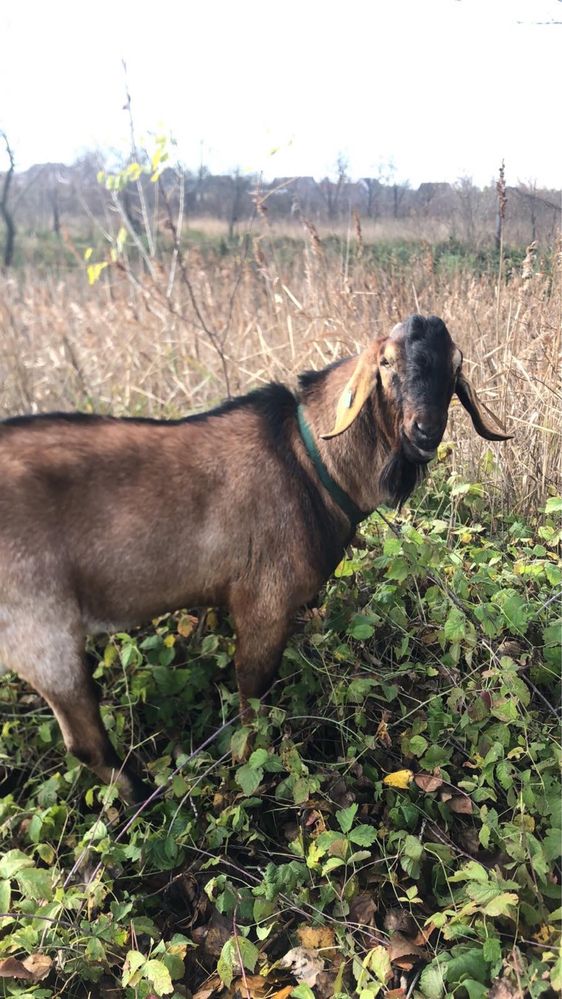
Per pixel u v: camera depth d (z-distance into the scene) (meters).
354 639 1.54
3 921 1.16
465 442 1.98
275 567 1.34
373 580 1.62
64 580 1.25
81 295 4.20
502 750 1.18
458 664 1.45
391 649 1.53
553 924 1.02
